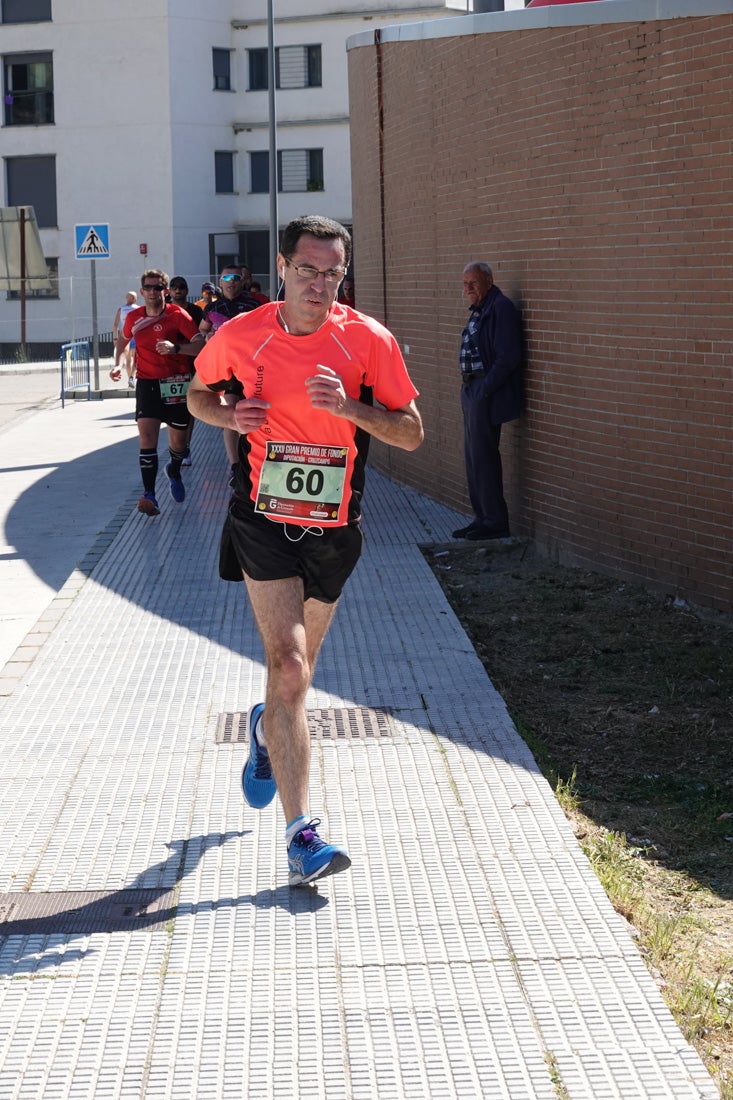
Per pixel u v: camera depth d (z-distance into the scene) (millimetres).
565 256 8477
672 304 7414
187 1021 3410
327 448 4133
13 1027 3404
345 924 3877
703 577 7387
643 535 7887
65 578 8906
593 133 8008
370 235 12656
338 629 7105
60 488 12750
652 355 7633
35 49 45094
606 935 3787
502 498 9531
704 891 4309
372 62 11984
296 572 4160
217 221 46531
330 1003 3473
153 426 10633
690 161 7148
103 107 44875
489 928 3836
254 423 4016
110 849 4438
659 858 4555
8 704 6004
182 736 5523
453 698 5910
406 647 6742
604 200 7957
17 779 5082
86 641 7016
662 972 3688
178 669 6480
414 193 11180
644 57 7438
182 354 10586
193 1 44500
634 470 7910
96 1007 3484
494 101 9281
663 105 7316
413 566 8648
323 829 4523
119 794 4914
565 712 6004
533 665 6680
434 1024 3359
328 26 44969
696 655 6637
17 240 36719
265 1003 3480
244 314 4199
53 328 45469
